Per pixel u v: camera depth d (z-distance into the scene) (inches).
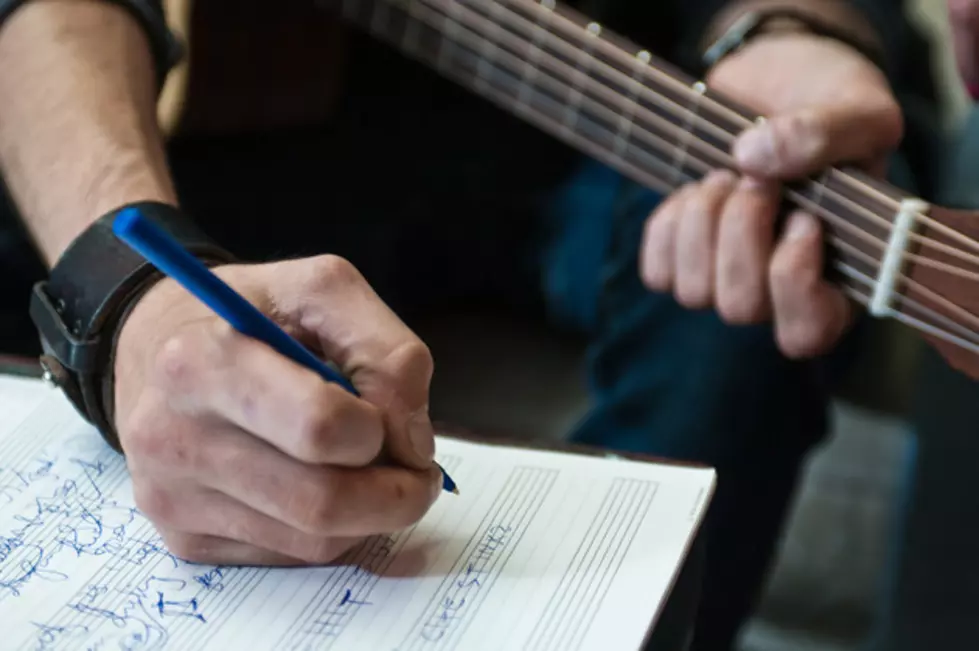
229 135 35.9
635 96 27.3
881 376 39.1
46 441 18.0
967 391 28.5
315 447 13.2
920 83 37.0
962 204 29.9
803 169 22.7
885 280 22.6
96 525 16.1
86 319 16.7
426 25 32.4
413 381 14.4
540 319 35.8
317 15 34.3
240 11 33.0
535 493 16.6
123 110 21.4
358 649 13.5
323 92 35.9
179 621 14.1
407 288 35.1
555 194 35.5
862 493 42.0
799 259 22.8
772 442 29.1
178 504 14.8
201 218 33.2
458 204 35.1
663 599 14.2
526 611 14.1
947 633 29.8
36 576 15.0
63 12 22.9
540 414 31.4
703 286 24.4
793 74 27.2
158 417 14.4
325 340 14.9
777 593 39.1
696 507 16.1
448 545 15.5
